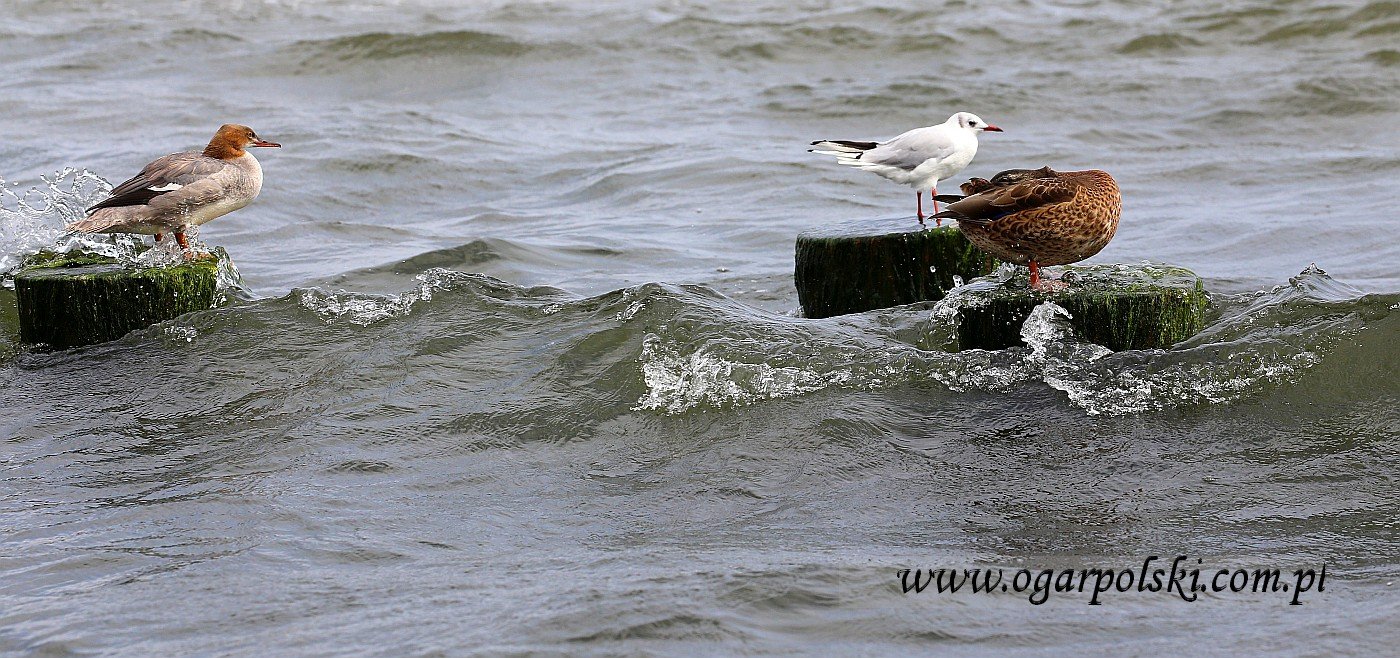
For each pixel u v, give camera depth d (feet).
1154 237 66.13
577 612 24.35
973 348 40.01
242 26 149.48
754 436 35.22
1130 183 81.05
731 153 88.74
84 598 26.07
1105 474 32.45
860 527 29.60
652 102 111.65
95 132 100.27
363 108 108.99
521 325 43.68
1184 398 36.45
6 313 48.67
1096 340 39.37
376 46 129.49
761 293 55.88
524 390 38.81
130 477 33.86
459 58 128.47
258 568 27.45
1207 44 127.95
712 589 25.38
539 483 32.94
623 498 31.81
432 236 68.85
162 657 23.32
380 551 28.45
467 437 35.99
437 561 27.84
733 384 37.86
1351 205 71.00
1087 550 27.96
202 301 46.42
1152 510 30.27
